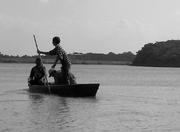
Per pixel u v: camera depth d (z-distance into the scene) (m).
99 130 13.77
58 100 21.14
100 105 19.62
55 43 24.12
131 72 86.44
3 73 64.44
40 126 14.17
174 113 17.44
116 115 16.69
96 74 70.62
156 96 25.28
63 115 16.38
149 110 18.30
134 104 20.53
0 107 18.39
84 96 23.00
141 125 14.67
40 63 25.34
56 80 24.31
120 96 24.69
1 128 13.77
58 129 13.78
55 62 23.98
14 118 15.55
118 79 50.38
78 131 13.57
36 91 24.91
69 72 24.09
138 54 170.75
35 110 17.52
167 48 160.38
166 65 157.00
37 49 25.33
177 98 24.06
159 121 15.45
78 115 16.48
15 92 25.25
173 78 54.69
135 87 33.91
